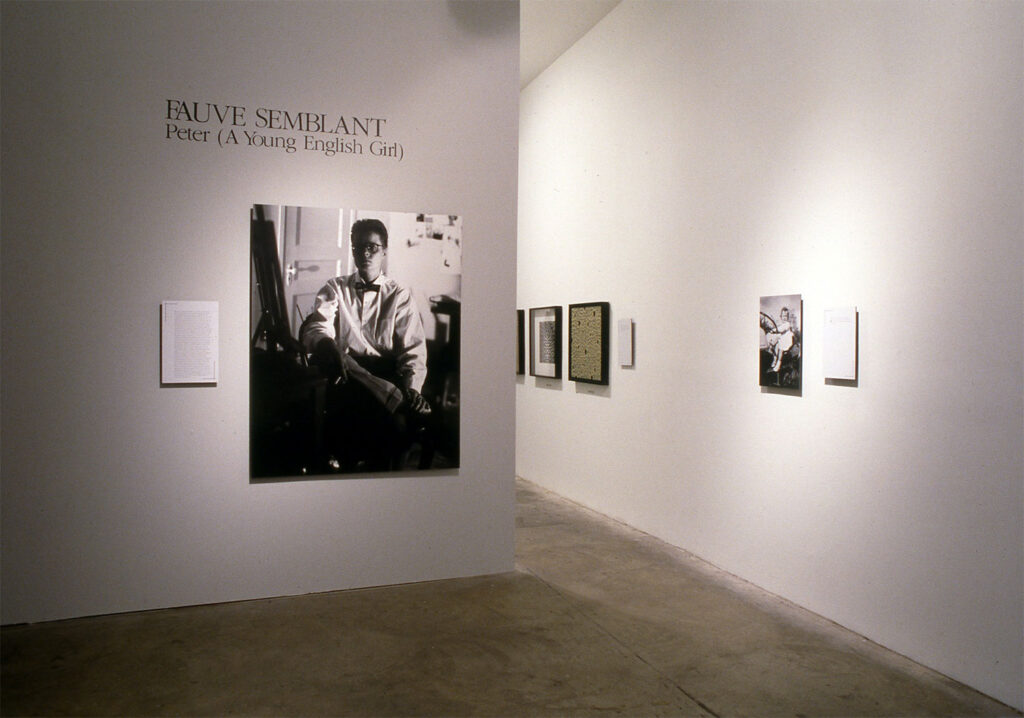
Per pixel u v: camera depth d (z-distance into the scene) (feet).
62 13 16.40
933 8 14.60
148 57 16.97
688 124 22.13
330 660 14.64
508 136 19.86
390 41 18.84
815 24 17.44
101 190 16.72
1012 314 13.10
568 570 20.42
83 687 13.47
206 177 17.44
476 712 12.66
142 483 17.17
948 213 14.28
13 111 16.14
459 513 19.67
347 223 18.45
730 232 20.33
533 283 32.81
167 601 17.39
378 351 18.75
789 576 18.21
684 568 20.70
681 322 22.47
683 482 22.41
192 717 12.45
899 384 15.29
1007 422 13.19
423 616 16.96
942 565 14.35
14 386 16.30
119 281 16.89
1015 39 13.08
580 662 14.64
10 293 16.22
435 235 19.21
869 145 16.02
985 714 12.78
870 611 15.94
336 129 18.42
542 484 31.94
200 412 17.51
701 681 13.89
